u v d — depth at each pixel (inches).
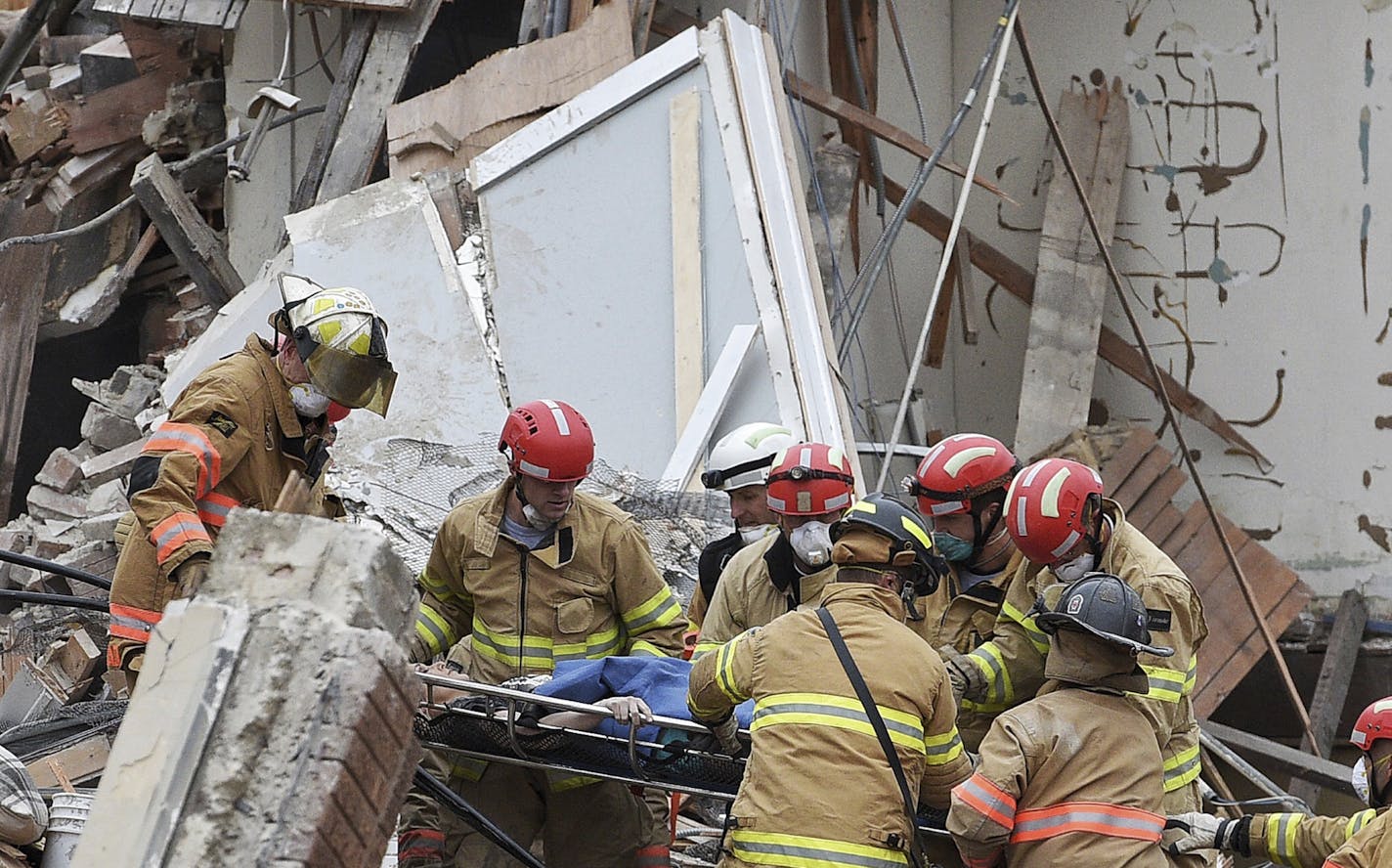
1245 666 1066.1
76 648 771.4
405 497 779.4
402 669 299.4
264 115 948.0
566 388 856.3
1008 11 999.6
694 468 802.8
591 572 498.3
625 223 870.4
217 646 287.3
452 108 953.5
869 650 410.9
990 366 1306.6
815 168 1135.6
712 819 732.0
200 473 456.8
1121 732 419.5
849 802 395.5
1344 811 1111.0
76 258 1109.1
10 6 1214.3
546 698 443.5
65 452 978.1
